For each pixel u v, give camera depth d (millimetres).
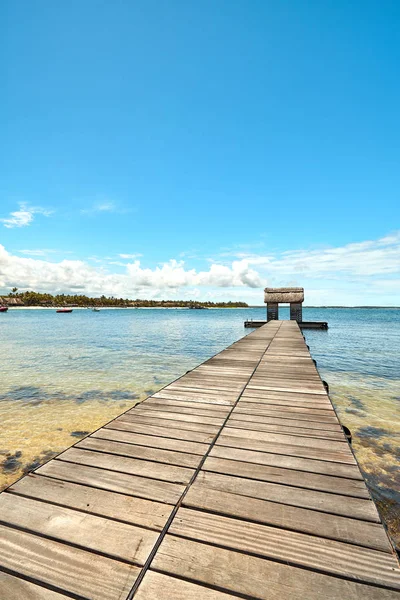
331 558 1653
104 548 1712
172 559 1643
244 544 1754
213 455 2885
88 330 37188
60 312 111688
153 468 2625
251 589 1472
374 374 12992
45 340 25938
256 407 4328
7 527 1873
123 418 3863
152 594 1438
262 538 1803
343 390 10508
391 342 24375
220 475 2527
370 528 1895
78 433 6895
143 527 1888
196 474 2537
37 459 5691
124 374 12898
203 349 20469
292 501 2180
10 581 1498
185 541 1775
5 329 38062
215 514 2025
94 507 2078
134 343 23766
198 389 5289
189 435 3354
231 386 5488
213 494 2254
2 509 2045
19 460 5652
